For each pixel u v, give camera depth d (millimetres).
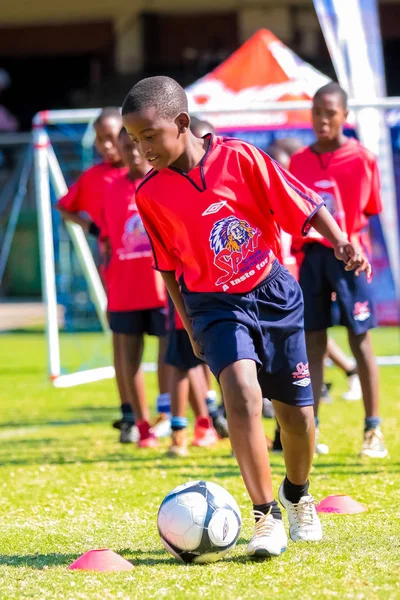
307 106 20266
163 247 7770
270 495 7160
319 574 6742
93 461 12453
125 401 14008
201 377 13477
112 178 14219
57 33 60594
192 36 58125
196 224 7266
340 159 12164
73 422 16516
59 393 20891
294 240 11930
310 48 55281
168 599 6227
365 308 11773
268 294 7348
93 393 20797
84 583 6727
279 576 6711
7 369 26297
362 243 12570
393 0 55406
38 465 12297
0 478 11430
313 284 11750
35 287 54781
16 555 7699
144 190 7480
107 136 14070
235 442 7000
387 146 24688
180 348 12445
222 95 25922
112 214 13422
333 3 22266
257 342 7336
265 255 7391
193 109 20531
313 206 7281
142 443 13406
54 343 22250
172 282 7949
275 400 7480
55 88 64000
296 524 7875
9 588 6641
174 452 12555
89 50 60500
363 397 12031
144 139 7047
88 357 28734
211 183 7242
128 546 7953
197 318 7375
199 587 6488
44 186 21750
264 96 25859
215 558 7219
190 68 54188
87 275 22359
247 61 26219
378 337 32156
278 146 16094
